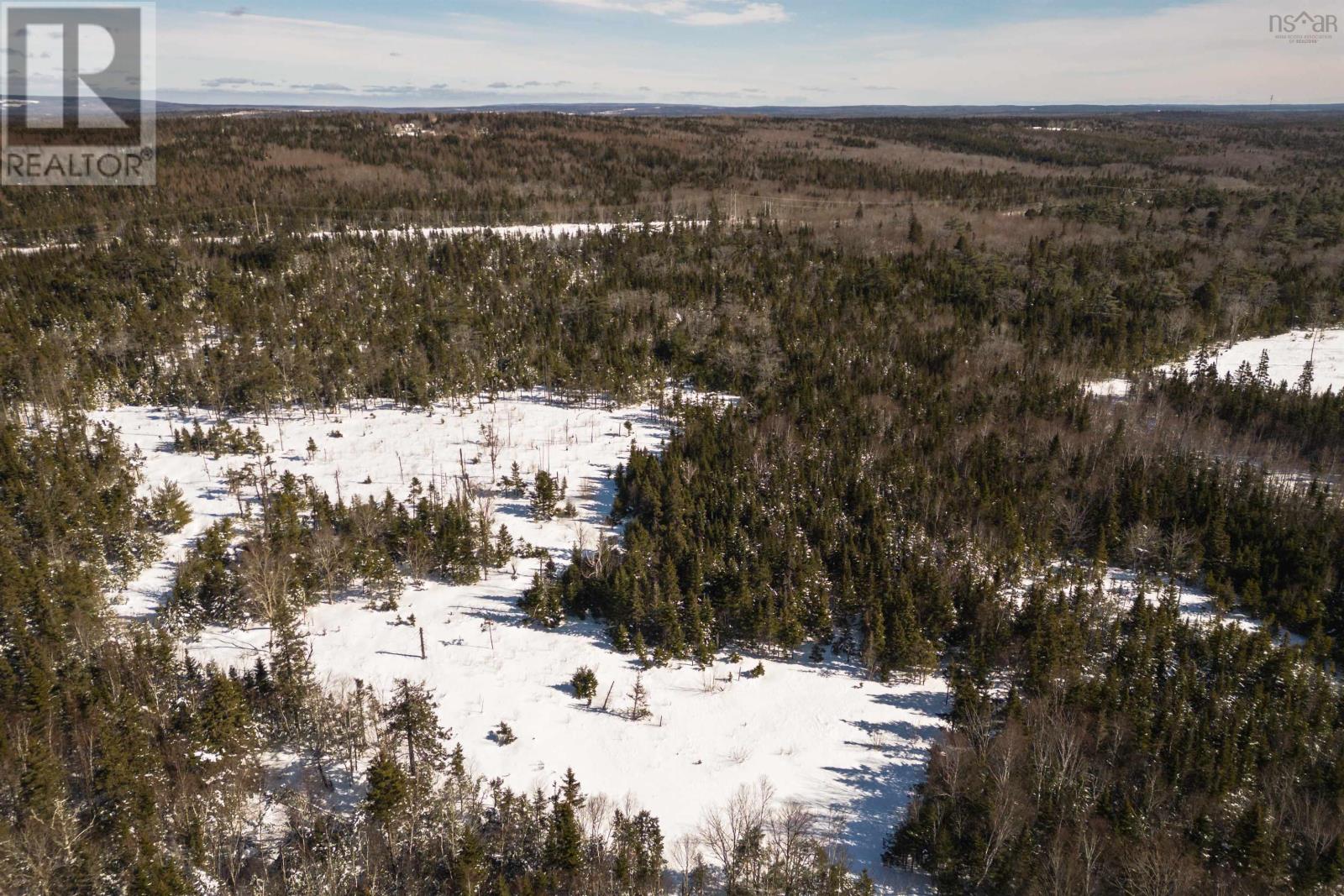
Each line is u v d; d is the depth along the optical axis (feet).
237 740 181.98
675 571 248.11
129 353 388.98
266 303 431.84
